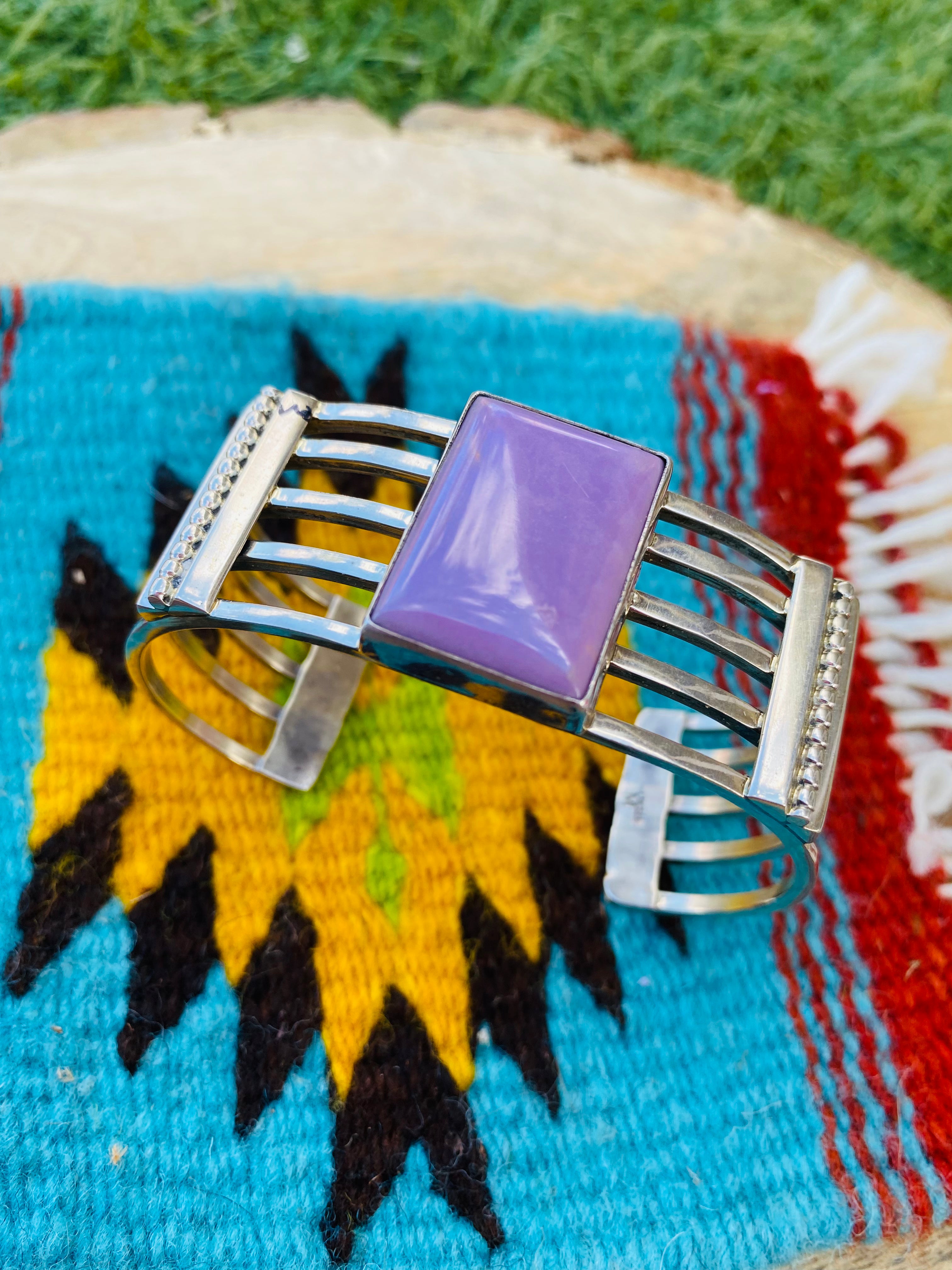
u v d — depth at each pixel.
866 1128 0.13
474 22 0.21
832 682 0.11
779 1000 0.13
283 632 0.11
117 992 0.13
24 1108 0.12
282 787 0.14
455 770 0.14
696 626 0.11
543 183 0.17
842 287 0.16
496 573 0.11
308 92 0.20
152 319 0.15
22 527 0.14
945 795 0.14
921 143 0.20
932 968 0.14
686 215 0.17
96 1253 0.11
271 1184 0.12
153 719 0.14
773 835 0.14
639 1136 0.13
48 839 0.13
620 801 0.14
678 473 0.15
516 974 0.13
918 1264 0.12
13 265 0.16
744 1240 0.12
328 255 0.16
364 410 0.12
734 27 0.21
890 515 0.15
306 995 0.13
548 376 0.16
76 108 0.20
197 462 0.15
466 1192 0.12
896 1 0.21
